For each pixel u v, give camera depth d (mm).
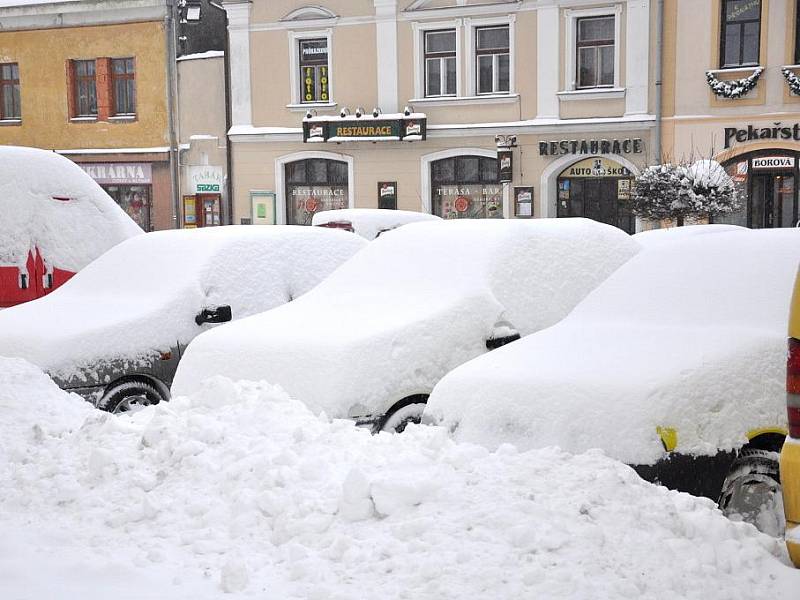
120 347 8391
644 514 4242
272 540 4375
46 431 6301
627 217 25938
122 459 5309
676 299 6391
